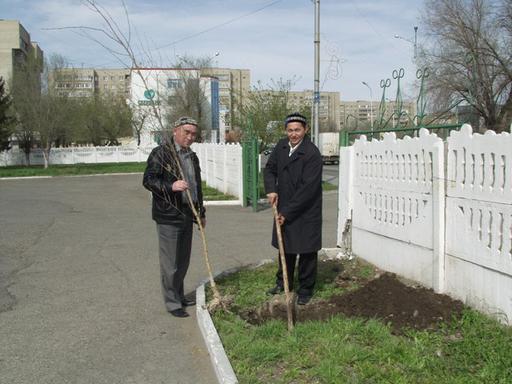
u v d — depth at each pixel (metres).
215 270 7.41
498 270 4.45
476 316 4.53
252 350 4.11
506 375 3.46
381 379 3.56
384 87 11.25
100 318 5.40
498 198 4.45
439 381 3.49
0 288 6.57
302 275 5.59
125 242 9.64
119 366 4.24
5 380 4.00
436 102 24.91
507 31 26.45
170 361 4.32
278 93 23.98
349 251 7.64
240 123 24.53
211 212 13.95
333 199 17.25
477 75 24.08
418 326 4.55
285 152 5.50
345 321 4.66
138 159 51.22
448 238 5.22
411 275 5.90
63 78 42.81
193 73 38.06
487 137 4.58
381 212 6.63
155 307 5.75
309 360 3.93
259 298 5.70
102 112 57.84
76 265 7.80
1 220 12.79
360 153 7.23
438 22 26.52
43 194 20.42
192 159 5.56
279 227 5.09
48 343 4.73
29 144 45.38
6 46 75.88
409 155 5.91
